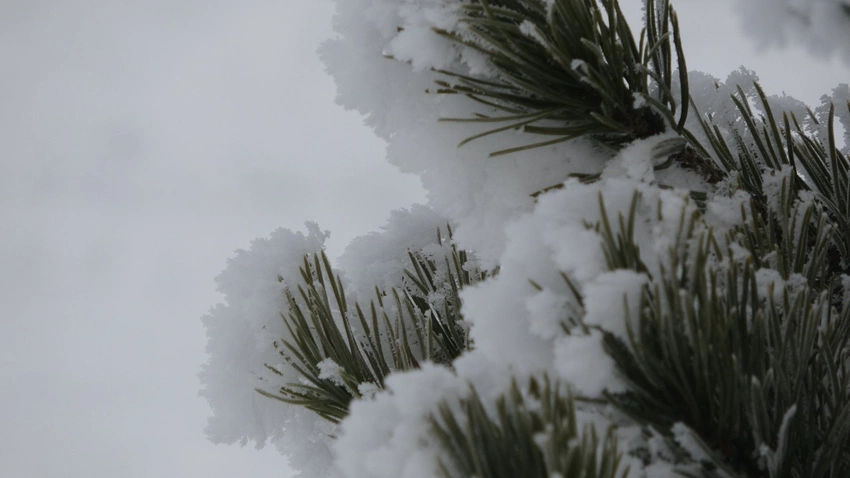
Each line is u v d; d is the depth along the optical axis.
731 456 0.96
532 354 0.95
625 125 1.03
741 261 0.97
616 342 0.95
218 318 1.08
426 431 0.92
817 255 0.99
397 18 1.04
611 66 1.02
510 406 0.92
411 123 1.06
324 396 1.04
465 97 1.05
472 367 0.94
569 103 1.02
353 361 1.04
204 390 1.08
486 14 1.00
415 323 1.06
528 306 0.94
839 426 0.97
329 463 1.08
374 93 1.06
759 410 0.95
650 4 1.04
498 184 1.05
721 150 1.06
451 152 1.05
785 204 1.00
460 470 0.92
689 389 0.95
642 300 0.94
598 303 0.94
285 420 1.08
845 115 1.10
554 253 0.95
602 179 1.03
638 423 0.95
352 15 1.05
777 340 0.96
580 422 0.94
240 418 1.08
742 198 1.01
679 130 1.04
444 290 1.08
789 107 1.10
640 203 0.96
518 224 0.96
